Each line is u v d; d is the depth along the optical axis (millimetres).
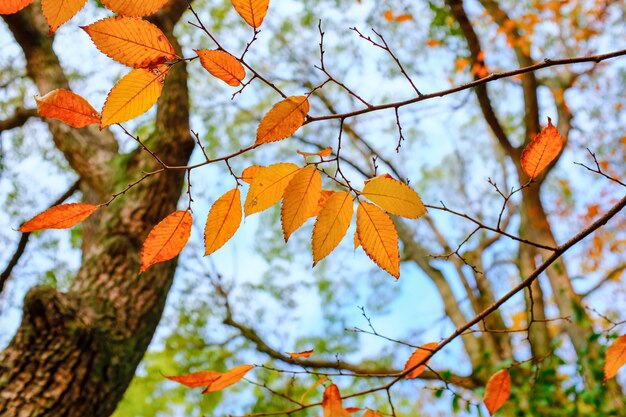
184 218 960
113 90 827
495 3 5445
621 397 4016
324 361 6043
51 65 4625
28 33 4566
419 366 1319
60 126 4652
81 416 2547
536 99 5020
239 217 946
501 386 1381
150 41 799
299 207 930
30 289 2781
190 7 823
